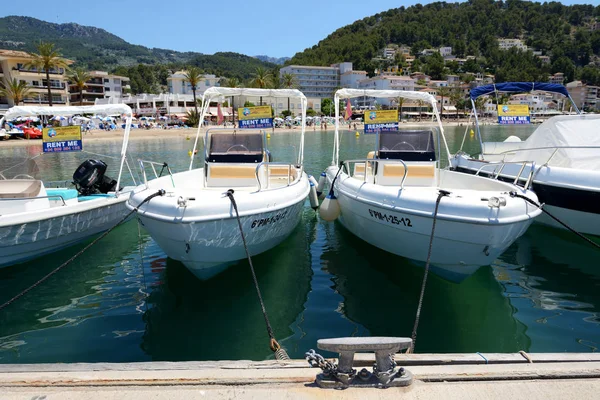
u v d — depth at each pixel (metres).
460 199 5.28
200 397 2.55
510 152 9.59
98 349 4.65
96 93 80.38
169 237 5.49
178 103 84.69
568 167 8.32
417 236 5.71
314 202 10.65
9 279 6.63
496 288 6.21
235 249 6.00
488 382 2.71
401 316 5.42
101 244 8.32
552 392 2.60
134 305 5.75
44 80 63.16
